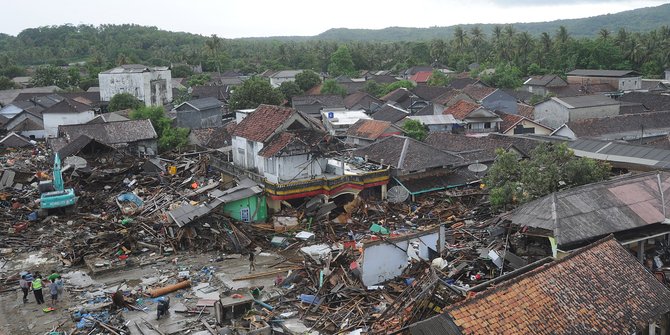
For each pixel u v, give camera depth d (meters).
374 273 28.19
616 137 60.47
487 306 16.25
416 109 87.69
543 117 74.25
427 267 28.70
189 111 79.44
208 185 46.22
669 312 19.02
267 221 40.47
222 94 103.69
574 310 17.08
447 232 35.16
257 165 44.09
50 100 98.00
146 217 40.44
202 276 30.95
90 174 49.16
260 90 85.69
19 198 44.78
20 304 27.72
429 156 45.84
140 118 70.06
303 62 168.75
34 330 24.95
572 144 49.47
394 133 62.34
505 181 37.94
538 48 129.00
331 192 40.94
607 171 35.97
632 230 27.14
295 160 41.38
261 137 42.50
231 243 35.06
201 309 26.45
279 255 34.22
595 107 72.06
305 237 36.47
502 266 27.58
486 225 36.38
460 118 68.00
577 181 34.56
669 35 125.50
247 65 163.62
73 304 27.62
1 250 35.25
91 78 133.50
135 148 62.59
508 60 133.25
